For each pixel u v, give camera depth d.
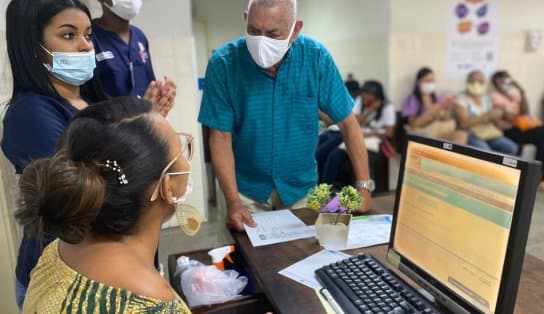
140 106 0.64
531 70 4.77
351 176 3.01
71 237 0.57
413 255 0.92
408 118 4.25
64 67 1.16
